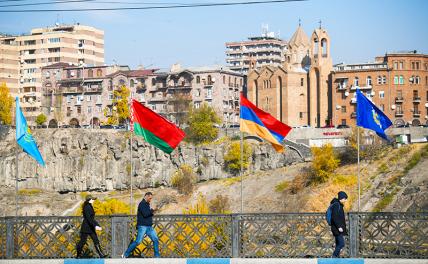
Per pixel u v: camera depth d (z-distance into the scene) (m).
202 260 27.86
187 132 161.12
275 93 175.12
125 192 161.12
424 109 164.88
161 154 160.50
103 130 166.75
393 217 27.73
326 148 128.12
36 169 163.25
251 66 194.25
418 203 107.69
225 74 195.00
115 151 162.88
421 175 115.31
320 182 127.00
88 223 28.42
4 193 158.38
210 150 155.38
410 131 137.75
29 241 29.06
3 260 28.47
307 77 174.50
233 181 146.38
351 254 27.75
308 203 121.69
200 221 28.62
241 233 28.36
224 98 194.50
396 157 123.88
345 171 126.69
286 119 172.25
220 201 130.75
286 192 129.75
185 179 151.75
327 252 28.52
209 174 154.50
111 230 28.91
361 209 113.25
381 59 179.12
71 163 163.00
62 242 29.02
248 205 131.50
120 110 185.12
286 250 28.11
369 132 133.12
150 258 28.00
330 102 170.75
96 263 27.91
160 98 196.75
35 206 153.00
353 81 166.75
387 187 115.56
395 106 163.50
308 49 180.50
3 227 29.05
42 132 167.12
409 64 163.38
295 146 145.75
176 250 28.75
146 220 28.03
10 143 166.38
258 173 145.88
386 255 27.58
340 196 27.58
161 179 159.38
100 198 158.88
